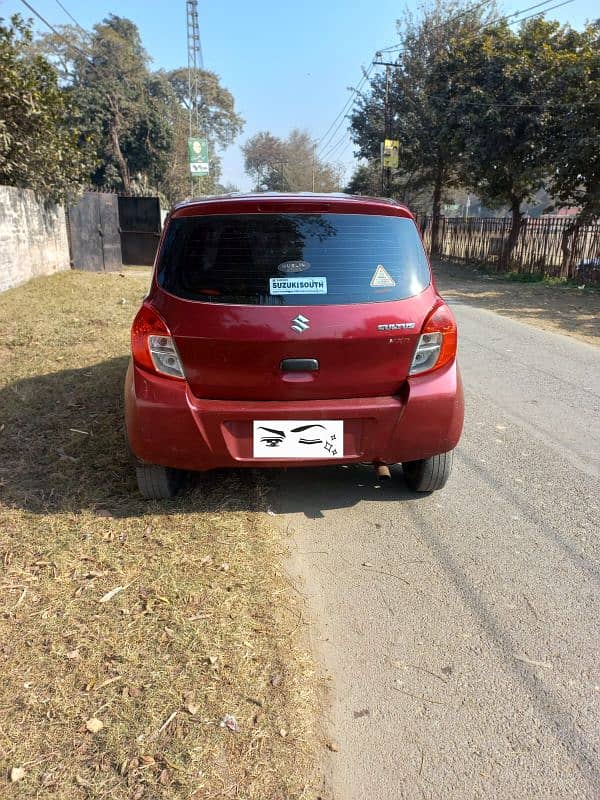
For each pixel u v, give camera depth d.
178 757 1.95
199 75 62.03
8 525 3.27
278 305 2.99
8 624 2.53
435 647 2.51
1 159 11.55
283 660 2.38
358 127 32.66
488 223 20.95
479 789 1.91
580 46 16.58
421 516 3.57
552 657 2.47
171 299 3.04
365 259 3.11
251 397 3.09
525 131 16.16
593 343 8.55
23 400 5.13
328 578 2.97
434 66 21.33
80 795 1.83
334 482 3.98
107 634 2.48
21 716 2.09
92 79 39.22
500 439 4.78
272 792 1.86
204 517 3.41
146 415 3.07
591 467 4.29
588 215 15.61
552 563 3.12
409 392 3.12
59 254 14.35
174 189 50.81
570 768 1.99
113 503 3.54
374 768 1.97
